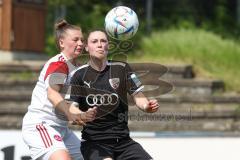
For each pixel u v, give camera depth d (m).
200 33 63.03
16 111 47.19
